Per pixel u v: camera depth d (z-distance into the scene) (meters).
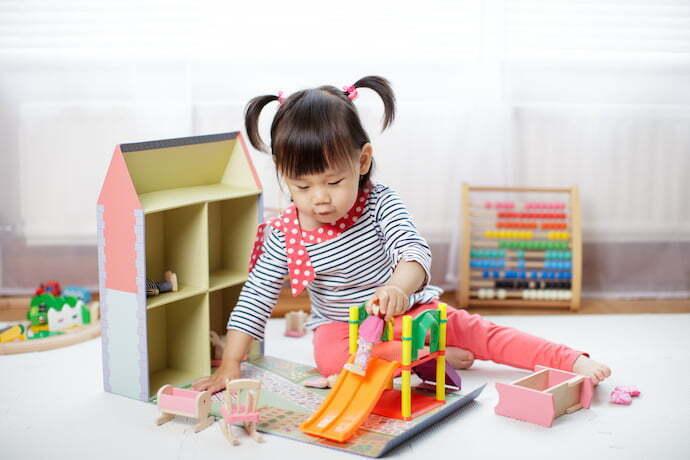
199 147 1.86
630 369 1.89
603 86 2.54
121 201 1.66
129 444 1.48
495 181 2.59
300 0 2.47
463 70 2.53
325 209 1.57
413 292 1.62
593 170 2.59
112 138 2.50
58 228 2.54
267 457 1.42
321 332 1.83
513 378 1.84
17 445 1.48
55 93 2.47
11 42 2.44
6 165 2.50
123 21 2.44
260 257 1.85
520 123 2.57
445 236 2.63
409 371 1.51
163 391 1.56
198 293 1.79
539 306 2.54
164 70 2.47
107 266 1.71
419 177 2.59
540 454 1.44
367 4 2.48
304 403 1.65
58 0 2.43
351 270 1.76
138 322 1.67
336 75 2.52
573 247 2.48
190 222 1.81
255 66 2.50
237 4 2.46
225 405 1.48
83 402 1.69
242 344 1.79
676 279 2.62
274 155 1.60
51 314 2.13
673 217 2.59
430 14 2.49
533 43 2.50
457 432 1.53
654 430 1.55
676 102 2.54
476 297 2.54
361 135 1.61
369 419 1.53
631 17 2.48
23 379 1.83
